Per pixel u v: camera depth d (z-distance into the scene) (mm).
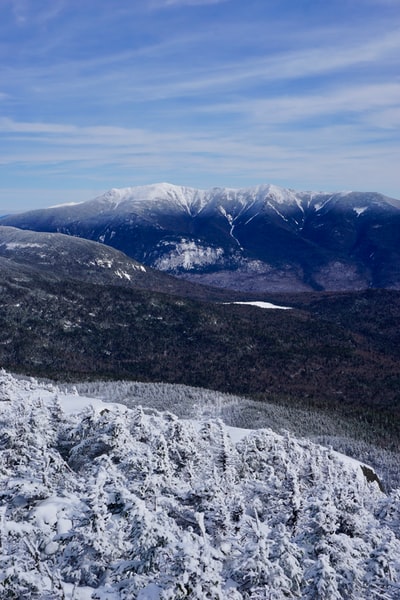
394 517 34344
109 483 28109
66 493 30969
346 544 25188
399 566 25828
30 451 34062
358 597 24797
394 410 149000
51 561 23031
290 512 30328
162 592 18078
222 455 42562
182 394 129500
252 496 35156
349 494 32094
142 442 40844
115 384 140625
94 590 21062
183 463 39500
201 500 28844
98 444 36906
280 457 44531
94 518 22859
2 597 19250
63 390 130000
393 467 94750
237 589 22016
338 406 144750
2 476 32500
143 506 22078
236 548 25359
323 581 22047
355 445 103375
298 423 114750
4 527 22047
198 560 18844
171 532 21578
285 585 21406
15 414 46875
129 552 22250
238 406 120438
